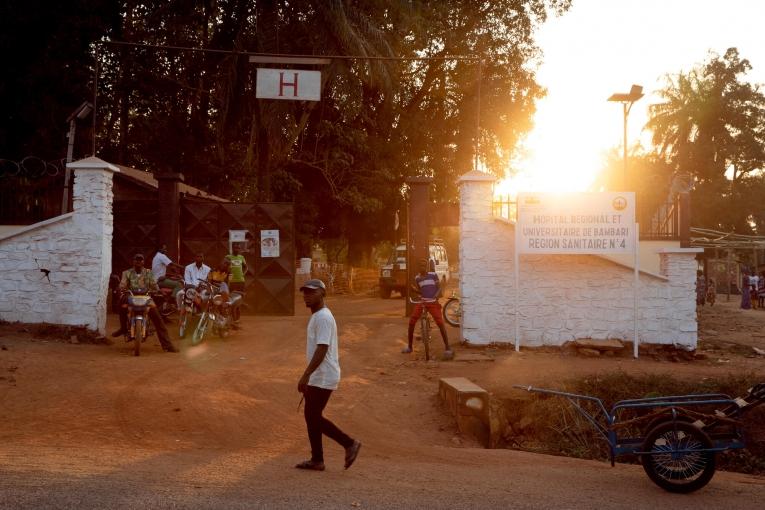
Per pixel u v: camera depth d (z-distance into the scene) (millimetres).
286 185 34562
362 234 41969
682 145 51594
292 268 19859
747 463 9539
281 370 11797
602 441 9875
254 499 5496
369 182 35688
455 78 37250
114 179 21500
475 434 9289
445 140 38719
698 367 12844
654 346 13891
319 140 35844
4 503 5145
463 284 14188
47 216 19422
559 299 14078
